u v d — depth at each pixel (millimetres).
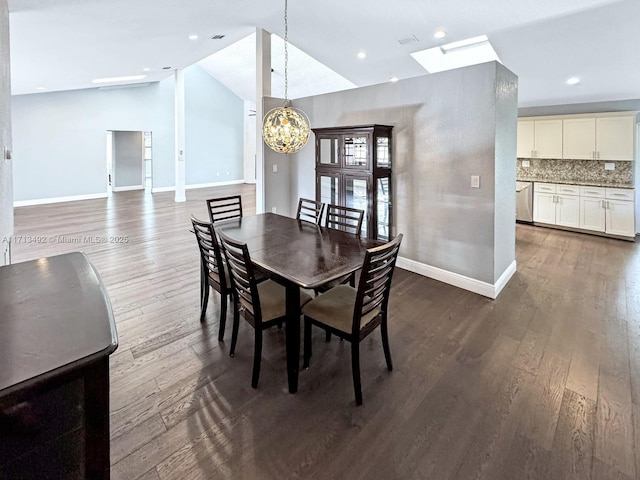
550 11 3736
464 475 1678
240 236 3148
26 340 833
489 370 2482
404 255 4535
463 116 3736
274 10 4645
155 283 4020
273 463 1741
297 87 9477
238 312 2584
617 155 5859
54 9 3395
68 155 9422
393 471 1700
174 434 1915
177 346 2771
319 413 2080
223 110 13273
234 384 2334
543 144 6617
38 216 7480
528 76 5379
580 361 2580
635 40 4105
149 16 4102
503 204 3861
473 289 3850
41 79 6742
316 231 3344
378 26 4578
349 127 4359
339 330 2240
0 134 2338
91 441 815
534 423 1992
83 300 1045
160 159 11578
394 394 2242
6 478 712
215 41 6059
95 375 804
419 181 4246
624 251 5211
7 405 689
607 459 1754
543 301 3604
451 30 4418
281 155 5957
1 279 1185
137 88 10719
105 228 6512
